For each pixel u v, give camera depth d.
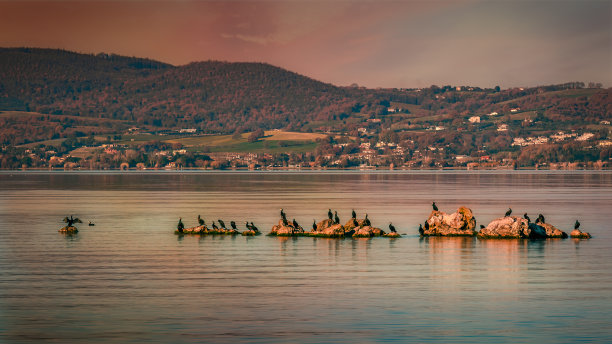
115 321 36.75
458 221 70.69
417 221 86.88
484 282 45.59
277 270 49.97
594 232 73.06
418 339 33.78
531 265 51.66
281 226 71.44
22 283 45.56
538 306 39.44
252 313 38.19
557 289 43.50
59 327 35.75
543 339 33.78
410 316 37.53
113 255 56.91
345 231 70.62
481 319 36.97
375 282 45.69
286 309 38.97
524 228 67.12
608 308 38.97
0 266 51.66
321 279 46.69
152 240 66.69
